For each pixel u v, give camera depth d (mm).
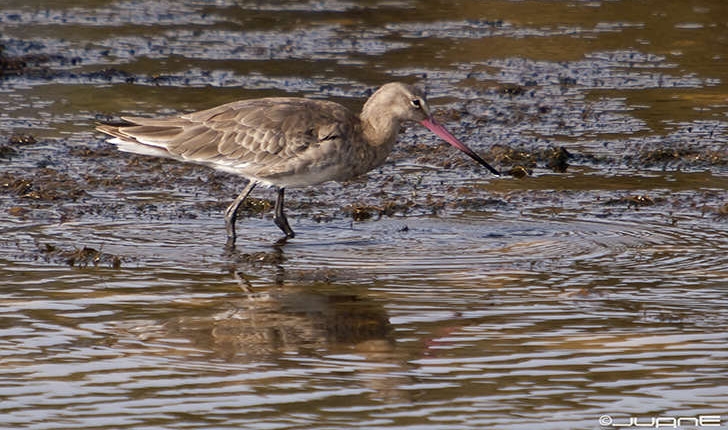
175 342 10680
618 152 17828
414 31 26031
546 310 11500
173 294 11953
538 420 9133
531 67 23016
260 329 10977
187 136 13977
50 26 26734
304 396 9562
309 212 15219
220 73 22750
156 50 24719
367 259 13156
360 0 29281
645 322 11164
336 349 10531
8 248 13391
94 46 24984
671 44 24516
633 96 20984
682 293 11992
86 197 15625
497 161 17484
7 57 23531
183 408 9336
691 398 9516
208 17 28156
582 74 22469
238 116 13930
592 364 10180
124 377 9914
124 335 10836
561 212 15125
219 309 11508
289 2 29391
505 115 19891
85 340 10711
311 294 11953
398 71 22797
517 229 14383
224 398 9523
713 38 24859
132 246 13570
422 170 17203
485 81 22047
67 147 17922
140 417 9180
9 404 9398
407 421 9109
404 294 11961
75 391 9656
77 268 12758
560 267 12867
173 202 15500
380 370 10078
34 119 19438
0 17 27422
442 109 20172
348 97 20766
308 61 23641
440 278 12484
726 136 18547
